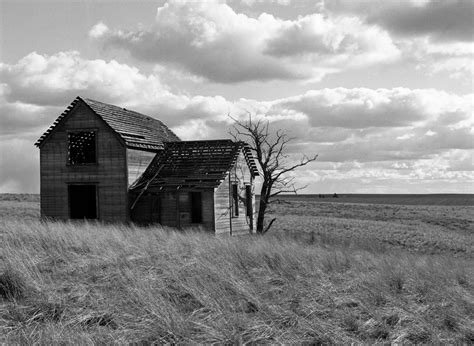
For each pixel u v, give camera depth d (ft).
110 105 119.65
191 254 48.78
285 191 121.49
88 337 24.49
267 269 44.21
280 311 30.50
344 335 27.17
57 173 111.04
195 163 110.73
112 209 106.63
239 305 31.86
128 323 27.32
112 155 107.14
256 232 117.70
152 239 58.08
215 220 101.86
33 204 222.89
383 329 29.04
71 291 33.73
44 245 51.13
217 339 25.39
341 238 125.49
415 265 52.65
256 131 119.55
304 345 25.93
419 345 27.09
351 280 40.98
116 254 45.91
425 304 35.32
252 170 120.57
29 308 30.37
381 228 174.81
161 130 130.93
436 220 230.48
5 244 49.06
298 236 110.93
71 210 111.75
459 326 30.17
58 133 111.24
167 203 105.40
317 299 34.71
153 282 36.32
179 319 27.07
